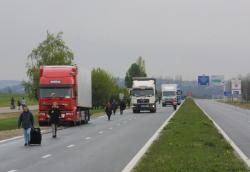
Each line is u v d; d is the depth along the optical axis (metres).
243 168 19.20
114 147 30.28
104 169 20.80
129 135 39.56
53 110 38.28
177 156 23.11
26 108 32.25
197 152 24.83
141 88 87.25
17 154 27.08
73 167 21.53
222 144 29.45
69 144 32.72
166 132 39.19
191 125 47.19
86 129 47.84
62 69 53.09
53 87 52.47
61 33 83.00
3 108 109.50
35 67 81.88
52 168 21.30
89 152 27.62
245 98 181.75
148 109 86.56
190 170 18.44
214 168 19.00
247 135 38.78
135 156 25.05
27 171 20.47
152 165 20.30
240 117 71.44
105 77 105.50
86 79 57.91
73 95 52.25
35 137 32.22
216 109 107.81
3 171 20.52
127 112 91.38
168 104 123.31
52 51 82.38
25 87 81.62
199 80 198.12
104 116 76.31
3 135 41.34
